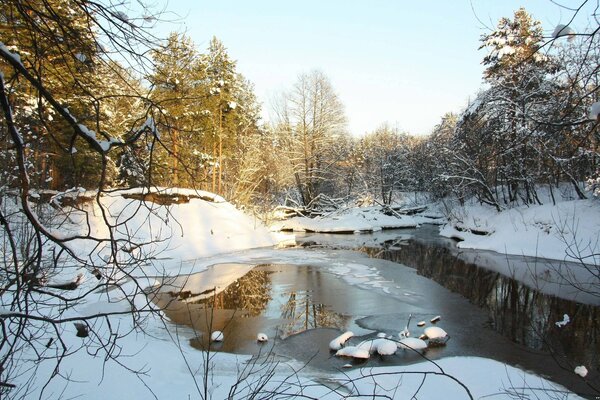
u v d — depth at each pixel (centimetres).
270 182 3847
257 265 1827
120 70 294
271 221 3158
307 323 1035
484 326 1004
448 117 4859
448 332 963
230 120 2900
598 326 981
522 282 1455
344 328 1002
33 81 222
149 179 275
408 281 1506
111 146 249
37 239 245
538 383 681
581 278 1438
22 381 508
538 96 1666
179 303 1205
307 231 3447
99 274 289
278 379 662
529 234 2056
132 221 1794
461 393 637
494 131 2094
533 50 248
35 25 270
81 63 289
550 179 2080
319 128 3750
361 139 5856
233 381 628
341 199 3872
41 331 658
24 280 253
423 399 611
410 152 5091
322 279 1545
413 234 3158
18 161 224
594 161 1439
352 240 2803
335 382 662
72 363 604
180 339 888
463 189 3023
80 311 855
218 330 972
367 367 746
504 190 2919
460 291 1356
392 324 1030
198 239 2108
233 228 2411
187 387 591
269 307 1180
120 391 552
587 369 743
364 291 1365
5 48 212
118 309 977
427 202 4778
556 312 1102
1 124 344
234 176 3133
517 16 1853
